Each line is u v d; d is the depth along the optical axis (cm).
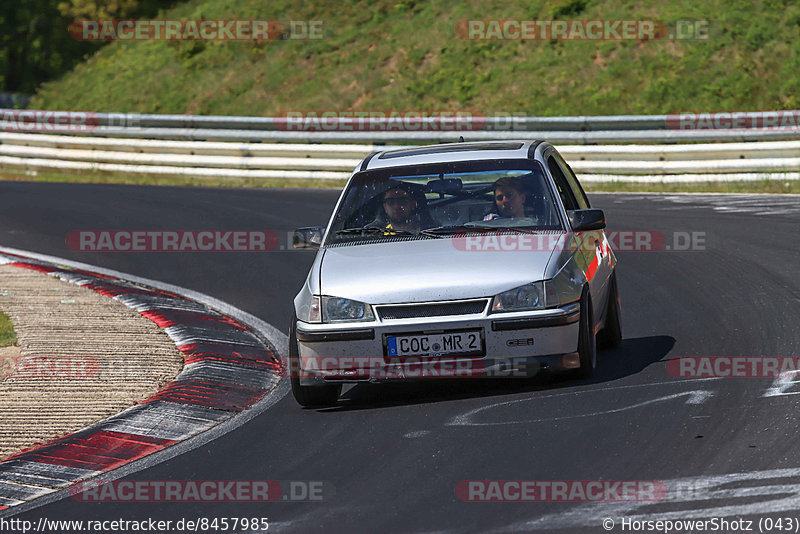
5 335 3234
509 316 2275
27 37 12900
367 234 2597
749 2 9669
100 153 8881
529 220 2562
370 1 11731
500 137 7675
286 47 11306
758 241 4466
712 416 2020
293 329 2434
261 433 2238
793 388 2200
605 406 2161
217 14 12225
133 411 2444
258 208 6438
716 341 2816
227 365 2936
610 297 2831
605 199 6259
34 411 2459
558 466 1789
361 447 2036
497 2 10912
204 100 10912
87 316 3566
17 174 9181
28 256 5141
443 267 2362
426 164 2728
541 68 9631
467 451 1928
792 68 8781
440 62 10194
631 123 7288
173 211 6419
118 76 11862
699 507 1528
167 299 3997
